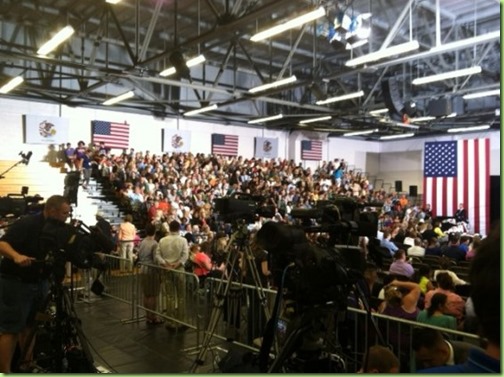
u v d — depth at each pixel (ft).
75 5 41.86
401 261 20.01
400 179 85.20
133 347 16.74
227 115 65.57
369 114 56.29
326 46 50.14
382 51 30.83
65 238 10.25
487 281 2.55
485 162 49.44
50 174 47.67
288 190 60.23
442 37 45.21
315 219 6.52
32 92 50.01
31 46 47.37
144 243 21.81
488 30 45.03
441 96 53.11
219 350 16.01
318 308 5.55
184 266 22.06
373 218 6.59
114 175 48.88
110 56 52.60
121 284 23.85
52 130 51.49
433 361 9.46
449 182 51.08
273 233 5.75
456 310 13.92
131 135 58.03
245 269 15.53
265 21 40.65
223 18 28.14
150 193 47.34
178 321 18.62
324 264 5.44
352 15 32.68
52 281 10.47
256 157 70.54
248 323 15.60
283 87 44.60
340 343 10.38
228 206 12.72
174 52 32.76
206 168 59.31
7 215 18.85
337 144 82.38
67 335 10.73
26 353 11.21
